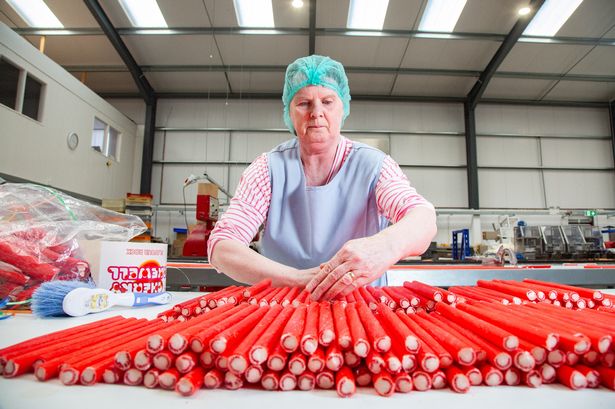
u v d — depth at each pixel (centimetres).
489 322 41
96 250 72
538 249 296
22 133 322
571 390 31
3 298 66
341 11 390
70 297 59
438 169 540
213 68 491
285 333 33
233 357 30
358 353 32
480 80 499
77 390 31
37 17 396
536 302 56
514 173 541
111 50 454
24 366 33
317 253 91
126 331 43
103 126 463
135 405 28
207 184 294
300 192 93
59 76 371
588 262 276
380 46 444
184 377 30
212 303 54
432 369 31
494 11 391
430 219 73
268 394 30
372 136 546
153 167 538
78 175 402
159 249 79
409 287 66
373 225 93
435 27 412
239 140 545
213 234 85
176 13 395
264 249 98
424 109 554
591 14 390
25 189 74
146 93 520
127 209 360
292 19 401
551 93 539
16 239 68
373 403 29
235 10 388
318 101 86
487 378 32
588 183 543
